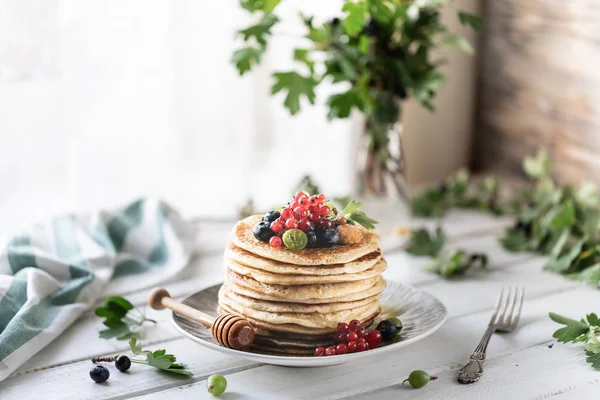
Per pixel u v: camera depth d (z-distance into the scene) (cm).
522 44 136
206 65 131
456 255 105
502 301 98
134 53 124
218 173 137
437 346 88
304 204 83
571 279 104
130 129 126
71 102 120
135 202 112
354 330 80
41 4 116
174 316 86
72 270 98
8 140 118
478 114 150
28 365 85
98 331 91
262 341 82
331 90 141
